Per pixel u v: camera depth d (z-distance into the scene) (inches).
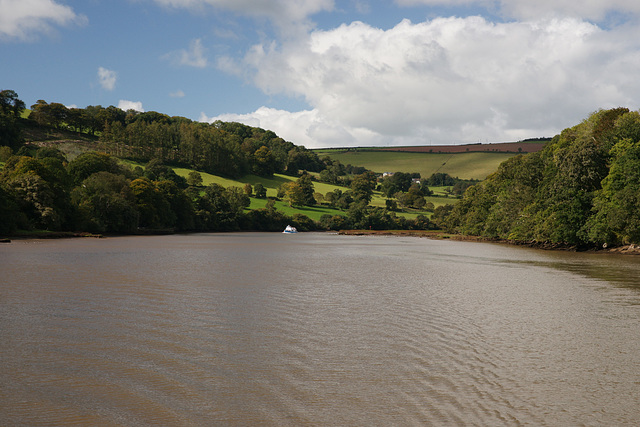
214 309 998.4
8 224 3750.0
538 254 2997.0
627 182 3021.7
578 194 3358.8
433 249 3555.6
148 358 652.7
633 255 2893.7
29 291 1200.8
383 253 3006.9
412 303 1092.5
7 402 498.0
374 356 666.8
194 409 482.6
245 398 511.5
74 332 791.1
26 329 808.9
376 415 466.3
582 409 482.9
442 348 708.7
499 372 597.9
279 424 447.8
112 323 858.8
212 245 3676.2
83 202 4825.3
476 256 2778.1
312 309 1009.5
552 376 584.1
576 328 844.0
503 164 5196.9
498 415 466.3
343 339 759.7
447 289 1331.2
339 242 4694.9
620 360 651.5
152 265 1916.8
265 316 933.2
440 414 468.8
